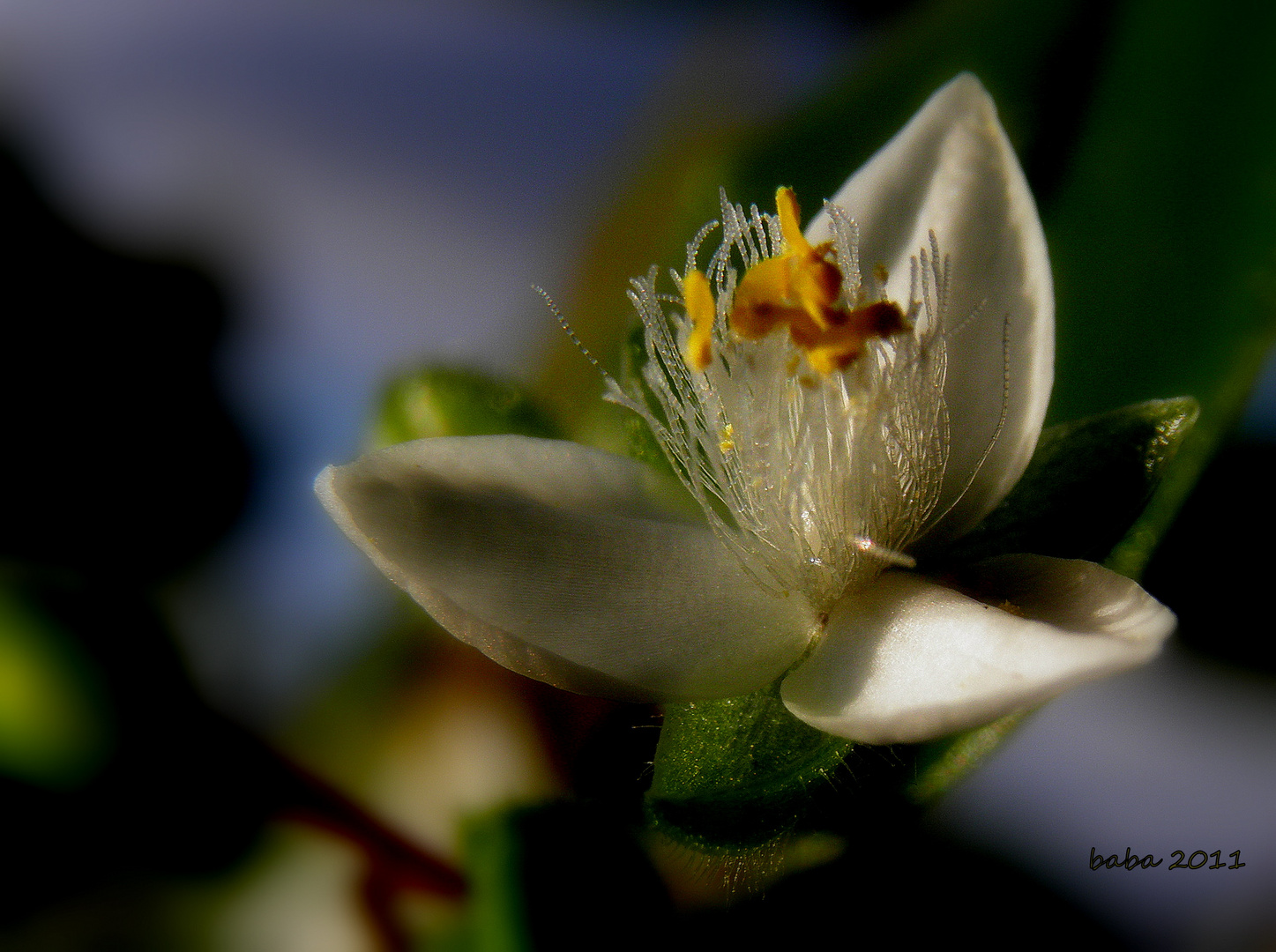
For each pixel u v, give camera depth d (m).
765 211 0.06
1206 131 0.06
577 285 0.07
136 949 0.06
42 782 0.06
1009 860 0.06
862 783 0.05
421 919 0.06
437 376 0.06
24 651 0.06
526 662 0.05
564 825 0.05
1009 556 0.05
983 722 0.05
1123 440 0.06
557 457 0.05
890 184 0.06
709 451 0.06
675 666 0.05
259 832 0.06
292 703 0.06
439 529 0.05
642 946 0.05
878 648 0.05
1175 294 0.06
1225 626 0.06
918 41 0.06
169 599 0.06
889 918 0.06
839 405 0.05
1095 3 0.06
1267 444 0.06
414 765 0.06
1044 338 0.05
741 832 0.05
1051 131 0.06
